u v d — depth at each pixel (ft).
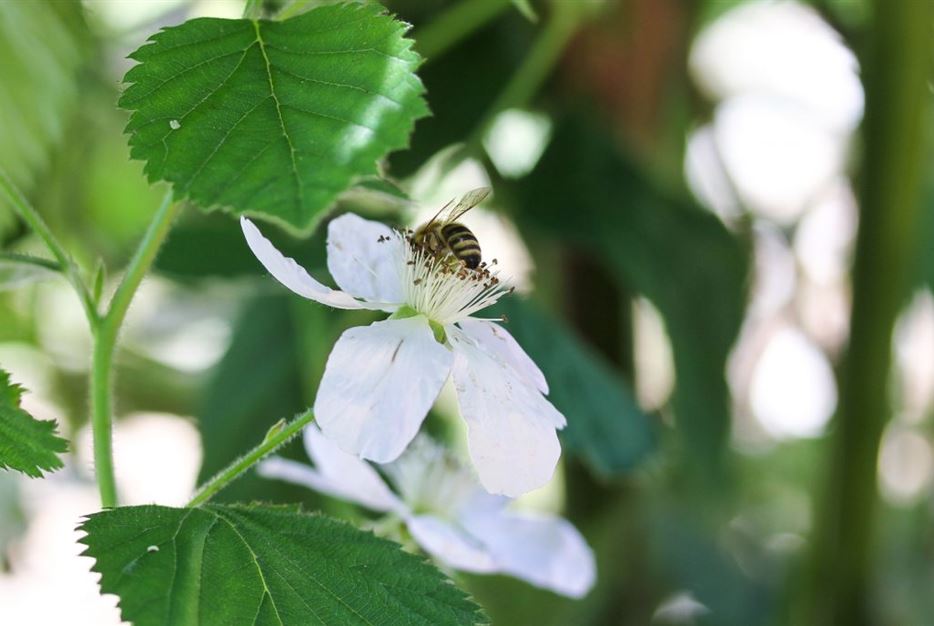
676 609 3.29
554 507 3.30
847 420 2.66
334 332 2.45
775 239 3.49
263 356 2.62
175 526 1.89
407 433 1.95
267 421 2.60
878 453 2.65
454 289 2.03
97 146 2.84
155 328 3.41
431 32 2.54
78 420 3.36
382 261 2.07
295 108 1.88
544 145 2.64
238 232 2.45
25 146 2.60
